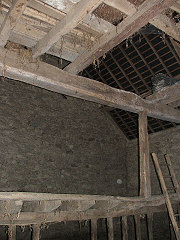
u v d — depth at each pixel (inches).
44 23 111.7
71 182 250.8
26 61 124.6
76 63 135.9
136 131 293.1
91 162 272.8
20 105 230.5
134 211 173.2
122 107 172.9
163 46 200.8
